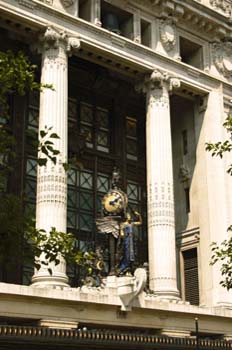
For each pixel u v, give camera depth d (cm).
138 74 3803
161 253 3484
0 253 1616
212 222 3844
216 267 3722
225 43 4306
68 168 1869
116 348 2706
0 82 1762
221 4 4325
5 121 3609
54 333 2534
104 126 4153
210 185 3919
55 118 3238
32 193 3603
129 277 3209
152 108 3744
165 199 3588
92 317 3050
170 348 2864
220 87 4153
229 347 3102
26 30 3372
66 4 3475
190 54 4241
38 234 1716
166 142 3694
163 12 3941
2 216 1619
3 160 1941
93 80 4097
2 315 2773
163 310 3300
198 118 4131
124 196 3459
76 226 3728
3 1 3225
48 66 3325
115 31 3762
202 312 3472
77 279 3525
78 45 3422
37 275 3019
